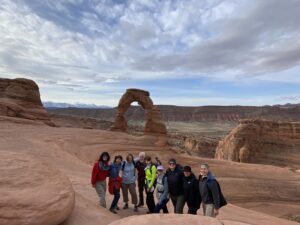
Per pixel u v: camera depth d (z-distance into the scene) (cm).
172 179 838
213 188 724
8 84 3803
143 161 1088
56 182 654
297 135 5988
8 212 524
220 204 741
